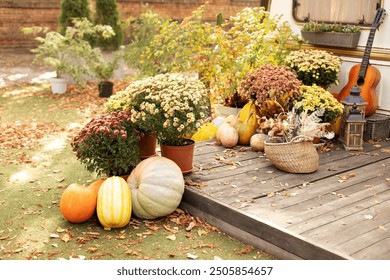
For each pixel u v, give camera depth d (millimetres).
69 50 9195
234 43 6543
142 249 3709
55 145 6219
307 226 3625
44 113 7848
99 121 4305
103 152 4281
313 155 4672
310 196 4180
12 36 14461
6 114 7750
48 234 3939
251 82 5445
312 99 5301
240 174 4652
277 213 3840
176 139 4516
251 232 3768
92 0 12367
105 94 9086
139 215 4121
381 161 5090
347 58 6188
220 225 4016
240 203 4004
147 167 4113
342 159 5117
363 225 3658
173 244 3789
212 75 6508
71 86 9922
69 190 4043
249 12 6598
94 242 3809
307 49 6547
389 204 4031
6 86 9898
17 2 14328
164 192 4016
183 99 4262
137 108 4469
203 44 6609
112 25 10305
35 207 4422
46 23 14906
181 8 16312
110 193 3955
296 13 6688
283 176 4621
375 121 5715
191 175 4594
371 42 5680
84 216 4047
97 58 9023
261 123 5137
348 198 4145
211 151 5293
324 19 6391
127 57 8484
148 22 8484
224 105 6371
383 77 5938
